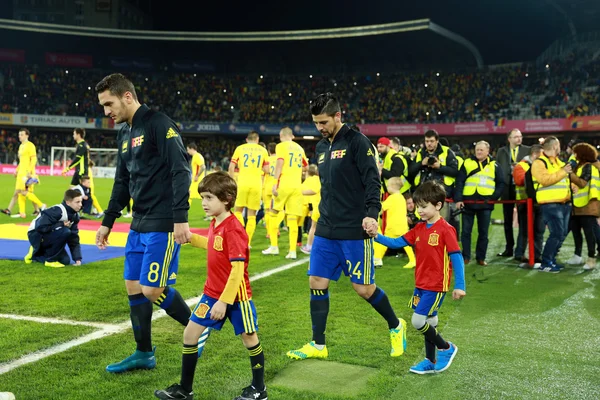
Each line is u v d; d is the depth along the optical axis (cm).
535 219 805
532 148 825
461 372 353
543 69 3916
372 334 436
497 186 800
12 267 682
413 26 3966
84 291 562
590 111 3359
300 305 529
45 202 1659
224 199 296
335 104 382
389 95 4388
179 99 4747
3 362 357
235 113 4631
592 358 383
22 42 4672
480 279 678
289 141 823
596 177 755
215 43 4709
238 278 288
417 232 362
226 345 404
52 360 363
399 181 760
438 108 4078
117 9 5450
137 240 350
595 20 3703
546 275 715
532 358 382
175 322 464
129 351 382
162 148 334
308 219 1155
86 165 1259
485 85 4075
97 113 4516
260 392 302
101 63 4959
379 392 318
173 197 329
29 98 4450
